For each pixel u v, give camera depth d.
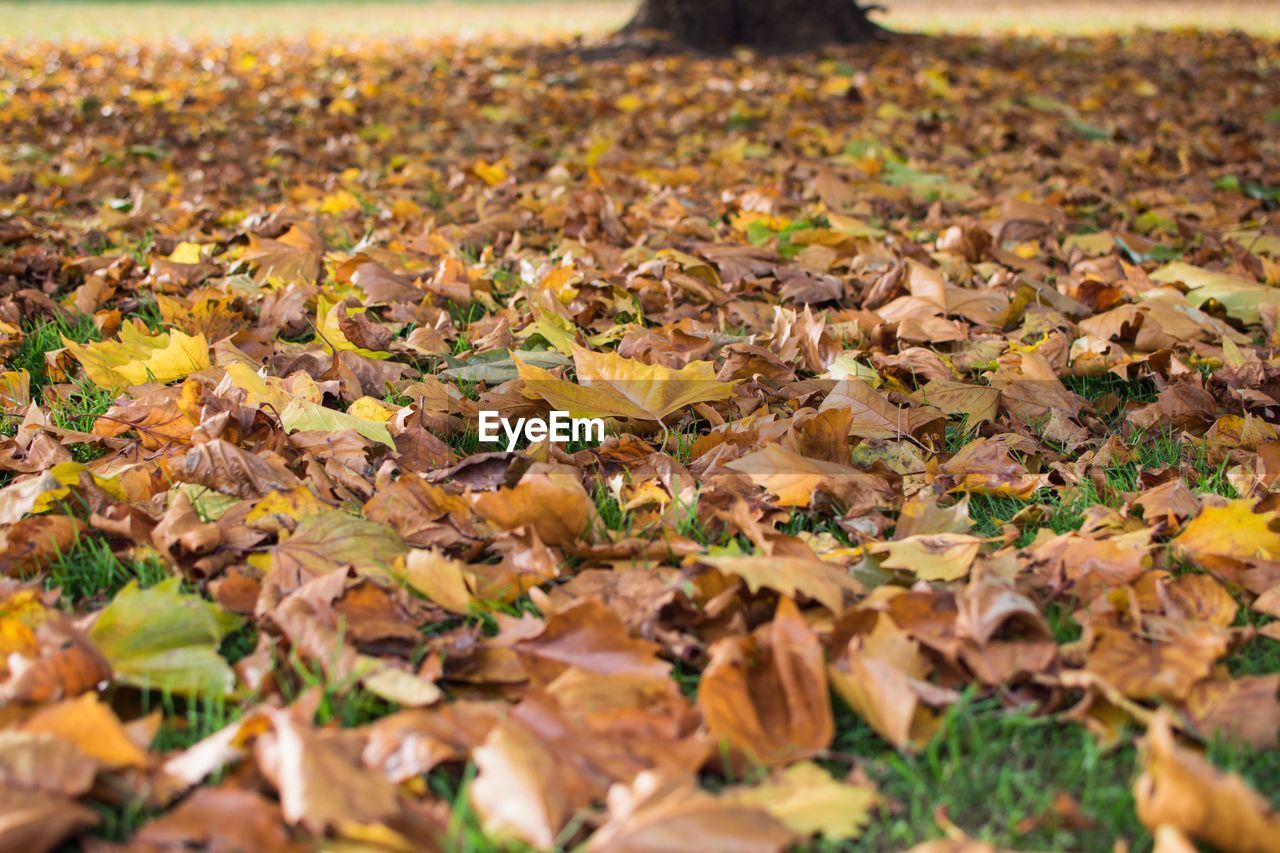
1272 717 1.76
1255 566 2.20
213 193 5.96
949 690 1.88
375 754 1.61
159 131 7.86
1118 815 1.60
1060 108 8.66
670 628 2.05
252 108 8.83
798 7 12.41
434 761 1.58
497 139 7.42
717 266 4.39
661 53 11.76
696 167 6.54
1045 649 1.89
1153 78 10.87
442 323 3.71
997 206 5.52
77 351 3.16
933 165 6.64
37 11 22.91
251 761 1.63
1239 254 4.60
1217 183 6.37
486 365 3.29
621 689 1.80
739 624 2.02
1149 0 24.70
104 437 2.79
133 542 2.32
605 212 4.88
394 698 1.77
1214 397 3.27
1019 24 18.45
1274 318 3.81
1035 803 1.65
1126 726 1.80
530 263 4.37
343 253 4.40
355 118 8.20
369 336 3.48
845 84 9.30
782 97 8.92
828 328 3.73
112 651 1.88
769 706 1.82
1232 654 2.02
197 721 1.81
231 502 2.42
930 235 5.10
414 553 2.13
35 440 2.71
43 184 6.22
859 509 2.47
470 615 2.11
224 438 2.68
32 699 1.72
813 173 6.24
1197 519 2.30
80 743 1.58
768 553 2.17
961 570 2.16
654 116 8.20
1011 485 2.63
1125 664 1.86
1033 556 2.27
